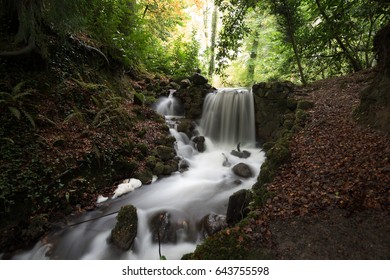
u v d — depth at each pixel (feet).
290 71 40.45
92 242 12.95
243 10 24.68
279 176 14.34
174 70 40.34
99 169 17.39
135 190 17.88
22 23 17.37
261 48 50.96
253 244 9.73
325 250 8.98
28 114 15.90
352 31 28.68
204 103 30.19
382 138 14.14
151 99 29.27
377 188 10.89
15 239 12.55
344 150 14.53
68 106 19.33
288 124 21.53
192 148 25.64
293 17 30.37
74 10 18.81
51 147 15.89
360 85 24.23
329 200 11.14
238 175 20.51
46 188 14.35
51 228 13.58
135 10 36.83
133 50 30.25
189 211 15.42
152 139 23.04
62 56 21.45
